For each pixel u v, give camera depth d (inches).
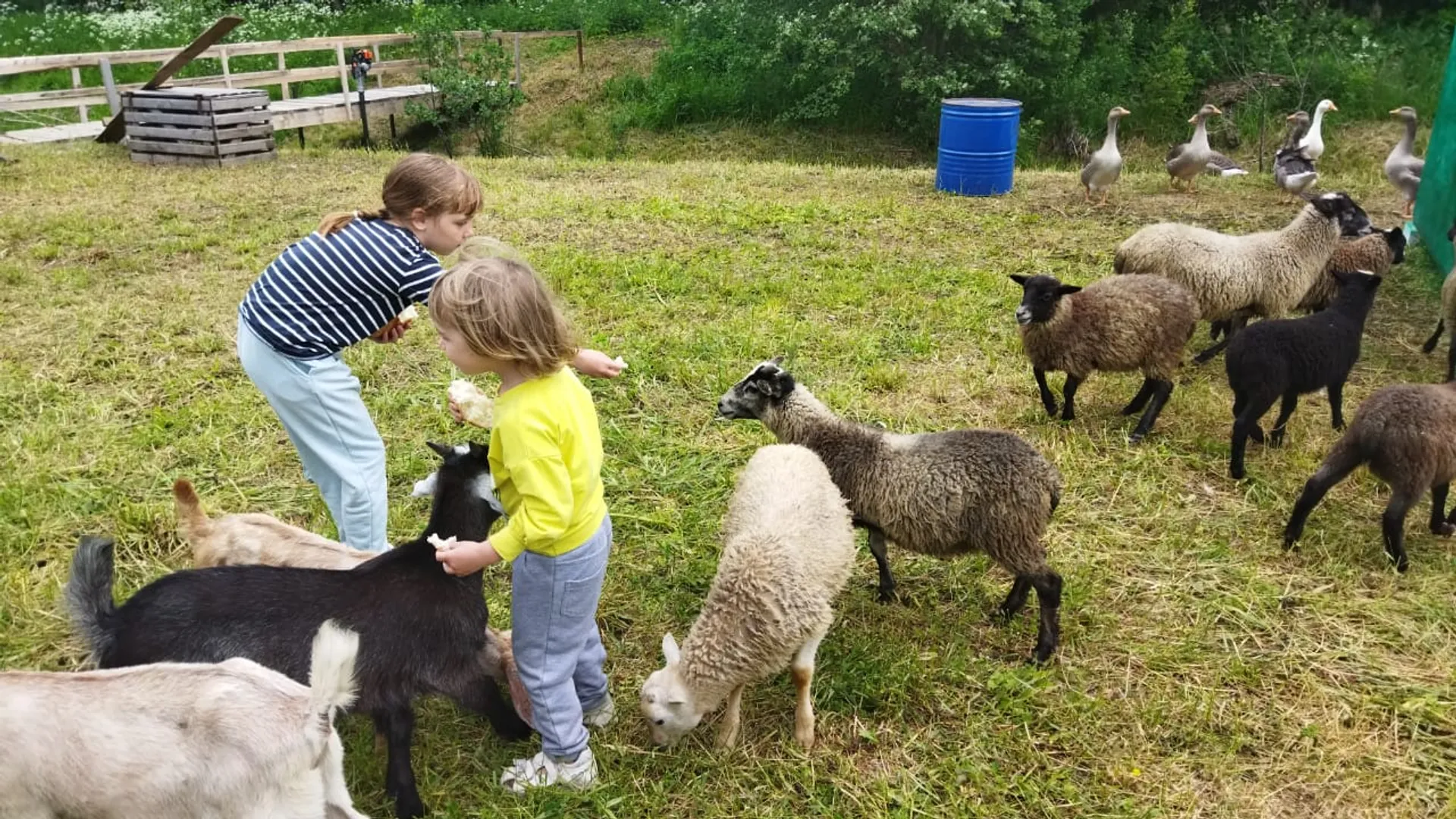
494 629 160.4
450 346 117.0
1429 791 137.0
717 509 206.8
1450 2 897.5
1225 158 573.9
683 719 138.2
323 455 154.3
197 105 539.5
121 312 300.5
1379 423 179.2
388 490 210.8
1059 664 162.2
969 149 473.4
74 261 353.7
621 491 212.5
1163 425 243.6
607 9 1046.4
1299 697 154.5
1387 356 283.7
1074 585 181.0
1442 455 176.7
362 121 743.7
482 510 134.6
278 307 144.6
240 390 253.8
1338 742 145.4
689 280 336.2
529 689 131.6
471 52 874.8
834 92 807.1
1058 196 470.6
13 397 245.0
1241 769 141.3
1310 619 172.2
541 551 122.1
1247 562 189.0
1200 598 178.7
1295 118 519.8
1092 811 135.0
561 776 135.2
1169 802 136.0
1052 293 229.0
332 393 150.0
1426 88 791.1
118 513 197.2
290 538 152.6
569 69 938.1
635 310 309.7
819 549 145.4
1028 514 157.5
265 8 1109.7
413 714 133.6
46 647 162.9
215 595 123.8
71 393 249.0
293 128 741.3
